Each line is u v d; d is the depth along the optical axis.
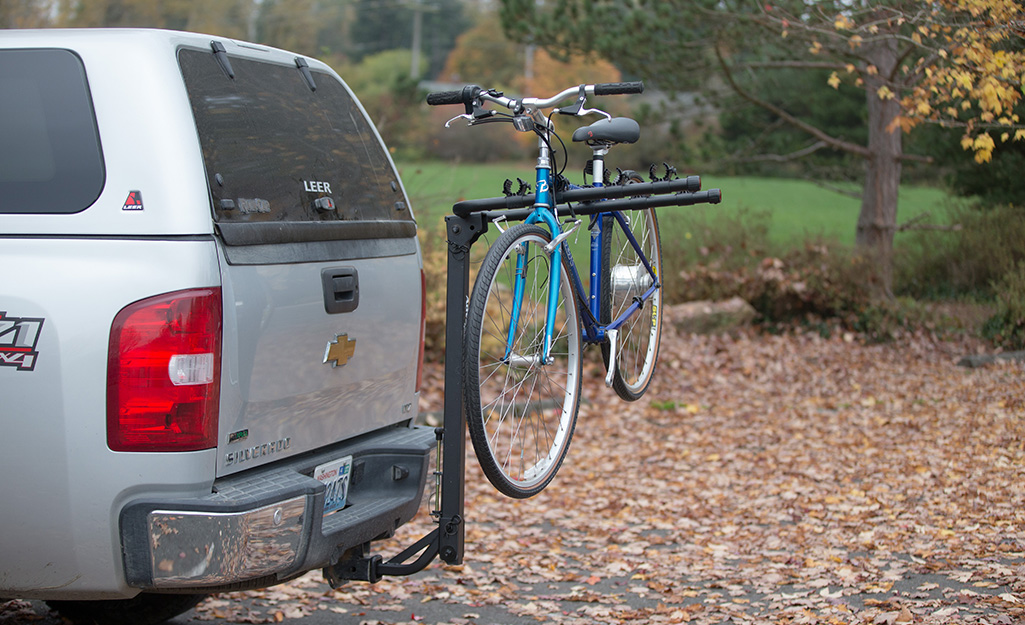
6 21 21.36
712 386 11.13
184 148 2.98
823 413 9.66
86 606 4.13
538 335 3.38
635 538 6.27
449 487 3.32
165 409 2.84
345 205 3.72
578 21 14.93
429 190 13.31
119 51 3.05
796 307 13.78
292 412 3.28
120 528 2.89
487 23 74.25
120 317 2.85
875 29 9.20
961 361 11.28
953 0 7.82
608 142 3.62
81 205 2.95
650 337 4.41
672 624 4.54
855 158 16.94
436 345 11.13
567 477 7.96
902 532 5.82
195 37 3.27
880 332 12.91
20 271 2.91
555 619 4.73
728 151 16.31
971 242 13.77
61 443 2.86
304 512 3.08
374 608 4.95
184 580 2.87
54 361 2.86
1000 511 6.03
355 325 3.57
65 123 3.02
